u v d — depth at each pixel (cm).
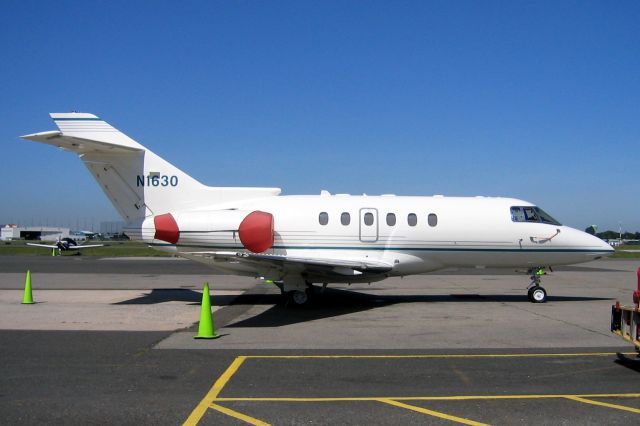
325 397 658
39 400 640
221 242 1500
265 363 836
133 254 4878
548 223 1633
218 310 1432
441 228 1585
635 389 704
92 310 1414
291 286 1493
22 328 1143
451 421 577
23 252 5175
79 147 1516
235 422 570
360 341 1020
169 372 777
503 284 2211
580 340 1039
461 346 978
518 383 730
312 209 1572
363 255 1570
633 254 5484
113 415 588
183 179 1600
